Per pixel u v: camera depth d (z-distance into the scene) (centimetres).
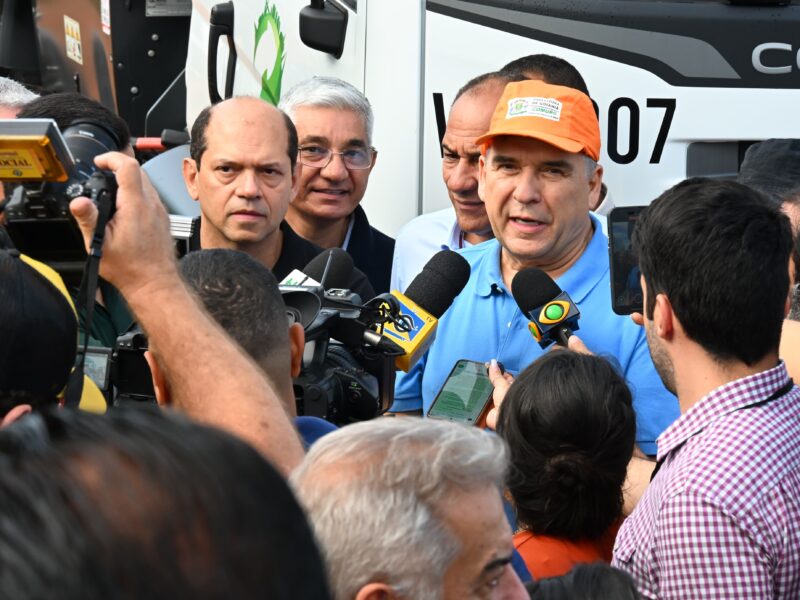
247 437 164
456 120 393
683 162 442
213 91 607
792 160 315
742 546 194
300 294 274
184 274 225
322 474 142
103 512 63
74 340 191
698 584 195
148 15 736
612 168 442
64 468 64
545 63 395
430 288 302
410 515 138
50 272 194
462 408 288
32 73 856
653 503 207
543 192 313
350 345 288
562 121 309
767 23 438
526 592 153
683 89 439
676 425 214
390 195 467
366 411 280
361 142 429
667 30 439
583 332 315
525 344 322
